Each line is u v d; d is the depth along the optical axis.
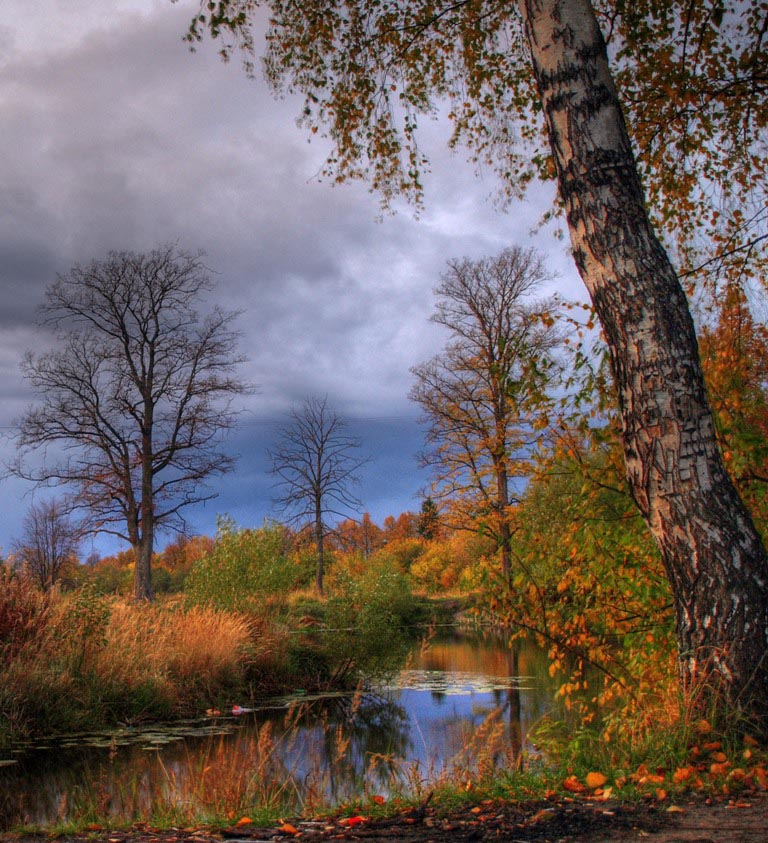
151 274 29.64
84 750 9.01
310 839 3.38
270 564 18.80
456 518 25.42
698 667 4.39
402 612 31.16
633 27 7.20
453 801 4.03
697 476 4.45
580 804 3.71
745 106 7.24
